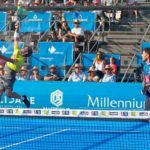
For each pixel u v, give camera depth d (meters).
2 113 20.30
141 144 18.72
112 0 35.78
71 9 14.26
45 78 29.72
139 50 34.28
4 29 35.88
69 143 18.94
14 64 26.20
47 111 20.33
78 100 27.78
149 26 33.91
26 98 26.72
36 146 18.55
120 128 21.08
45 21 34.91
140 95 27.09
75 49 32.75
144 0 37.31
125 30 36.00
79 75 28.95
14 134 20.38
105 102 27.52
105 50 34.53
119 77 31.47
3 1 38.00
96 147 18.39
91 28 34.62
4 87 26.36
